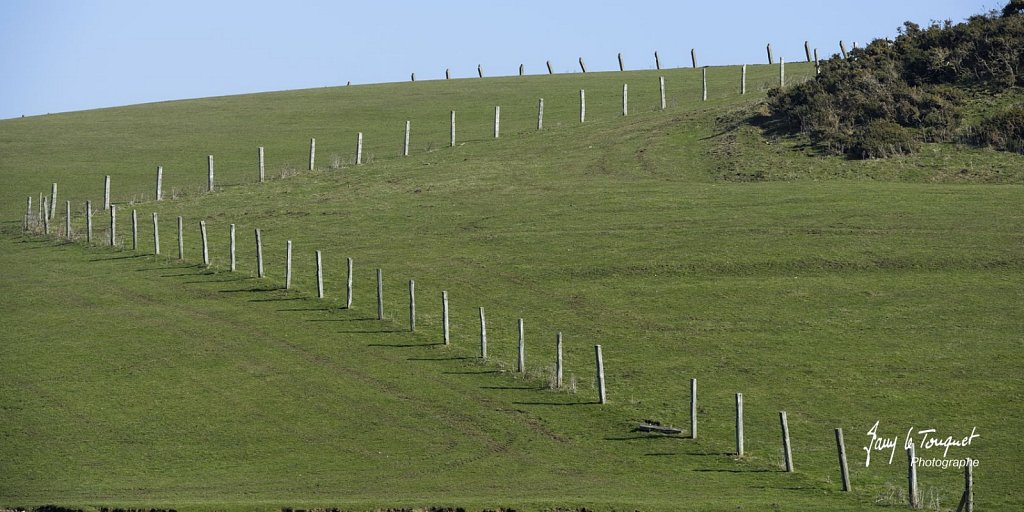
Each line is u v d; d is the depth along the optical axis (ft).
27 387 488.85
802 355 492.95
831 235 635.66
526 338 535.19
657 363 495.41
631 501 345.92
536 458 400.06
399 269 645.10
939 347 490.90
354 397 468.75
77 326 574.15
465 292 602.85
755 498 350.84
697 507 337.72
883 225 643.86
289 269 622.54
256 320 574.56
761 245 630.74
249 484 377.30
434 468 391.86
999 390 443.32
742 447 396.98
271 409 457.27
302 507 345.10
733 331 526.57
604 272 615.98
